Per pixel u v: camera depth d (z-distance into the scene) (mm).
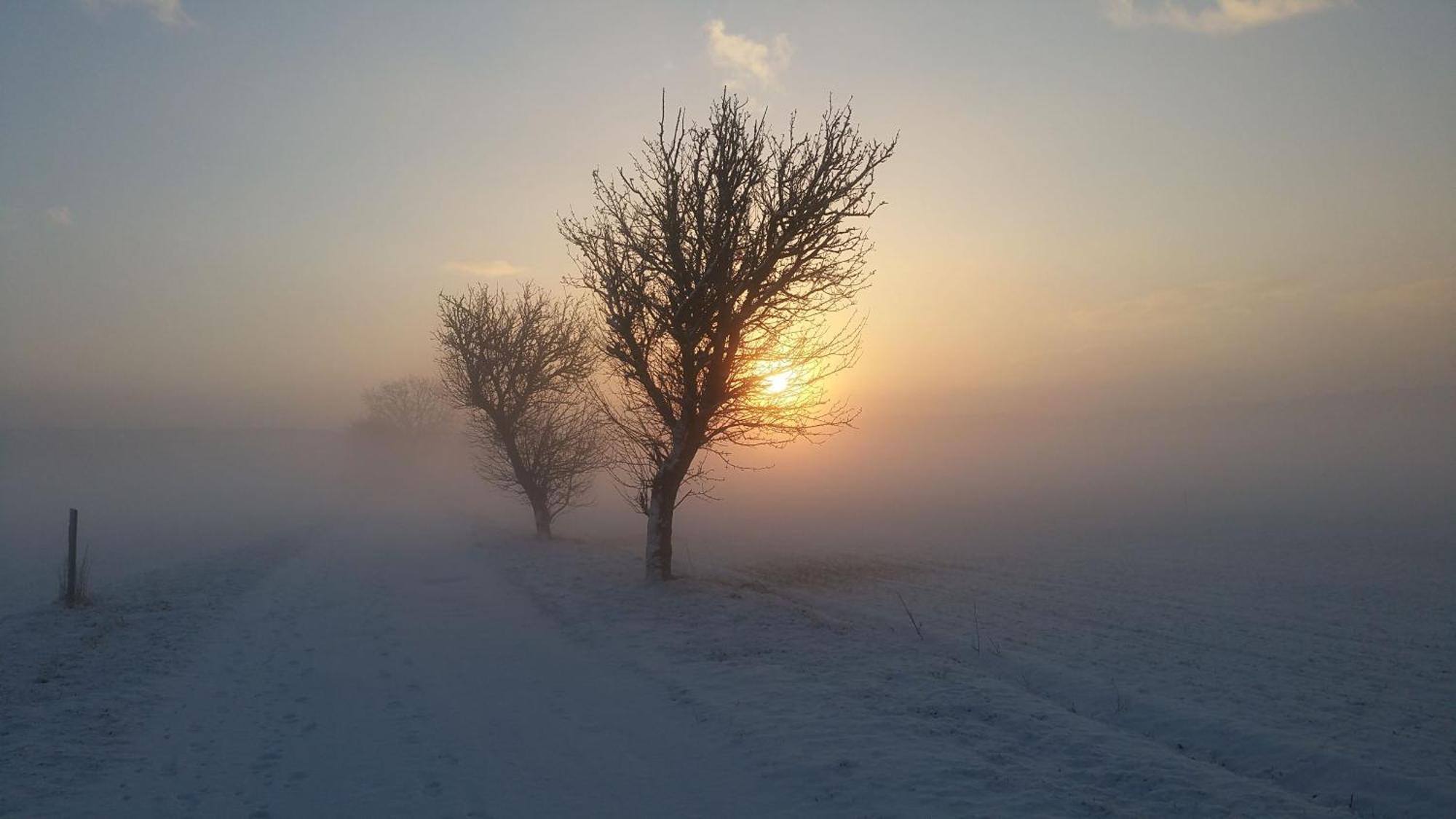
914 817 7090
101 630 16641
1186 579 25281
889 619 18500
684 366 18938
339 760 9094
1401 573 26594
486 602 19812
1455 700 12195
